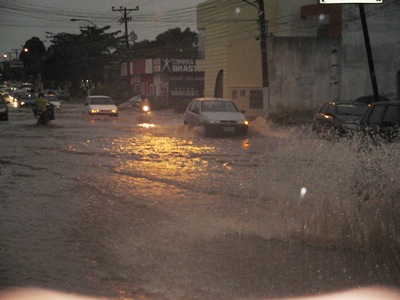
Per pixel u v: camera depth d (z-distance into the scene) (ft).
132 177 40.63
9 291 18.03
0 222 27.20
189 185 37.09
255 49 138.41
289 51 118.42
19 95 191.62
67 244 23.45
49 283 18.84
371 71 83.56
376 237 23.80
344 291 18.35
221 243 23.62
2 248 22.82
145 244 23.45
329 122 65.51
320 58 118.52
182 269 20.36
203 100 79.41
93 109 121.29
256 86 139.23
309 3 133.39
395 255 22.33
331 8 119.65
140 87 229.86
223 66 139.23
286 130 84.53
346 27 109.60
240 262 21.20
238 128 73.67
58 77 293.84
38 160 50.24
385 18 108.99
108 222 27.17
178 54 287.89
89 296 17.75
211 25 145.07
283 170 40.60
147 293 18.08
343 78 110.42
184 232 25.27
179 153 55.72
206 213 28.86
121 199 32.65
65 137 73.97
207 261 21.27
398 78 109.81
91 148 60.39
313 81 119.14
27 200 32.48
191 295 17.93
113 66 287.89
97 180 39.29
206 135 74.43
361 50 109.91
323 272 20.21
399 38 109.19
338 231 25.14
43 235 24.85
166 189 35.76
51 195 33.94
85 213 29.12
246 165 46.70
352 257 21.99
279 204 29.78
